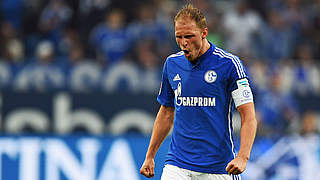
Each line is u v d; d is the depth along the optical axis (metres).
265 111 35.75
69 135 29.75
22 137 29.34
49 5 41.81
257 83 36.47
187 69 15.47
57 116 33.22
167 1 42.91
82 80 33.84
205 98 15.22
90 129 33.47
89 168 29.61
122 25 39.88
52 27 40.81
